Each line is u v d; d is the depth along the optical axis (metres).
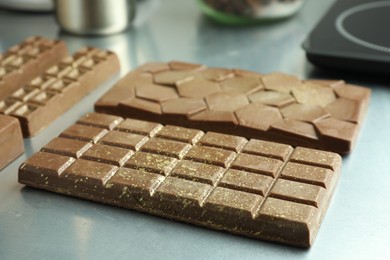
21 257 0.32
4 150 0.39
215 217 0.34
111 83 0.50
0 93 0.47
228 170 0.36
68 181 0.36
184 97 0.45
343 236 0.34
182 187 0.35
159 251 0.33
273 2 0.60
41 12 0.65
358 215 0.35
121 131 0.41
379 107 0.46
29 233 0.34
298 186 0.35
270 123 0.41
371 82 0.50
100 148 0.39
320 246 0.33
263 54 0.56
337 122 0.41
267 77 0.47
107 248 0.33
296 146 0.40
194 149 0.38
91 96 0.48
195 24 0.63
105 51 0.52
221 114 0.42
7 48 0.58
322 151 0.38
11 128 0.40
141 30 0.61
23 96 0.45
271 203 0.34
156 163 0.37
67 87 0.46
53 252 0.33
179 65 0.50
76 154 0.38
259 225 0.33
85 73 0.48
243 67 0.53
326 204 0.35
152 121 0.43
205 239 0.33
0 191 0.38
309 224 0.32
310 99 0.44
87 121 0.41
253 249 0.33
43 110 0.43
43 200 0.37
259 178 0.35
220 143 0.39
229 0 0.61
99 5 0.58
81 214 0.35
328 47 0.50
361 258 0.32
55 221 0.35
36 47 0.52
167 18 0.64
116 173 0.36
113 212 0.36
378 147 0.41
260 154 0.38
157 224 0.35
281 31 0.61
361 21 0.55
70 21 0.59
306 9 0.66
